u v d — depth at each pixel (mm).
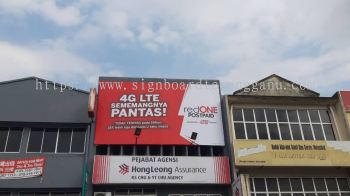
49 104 19672
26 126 19312
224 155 19297
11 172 17984
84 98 20062
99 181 17672
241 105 20906
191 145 19438
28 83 20016
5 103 19359
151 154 19141
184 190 18531
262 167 18891
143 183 17922
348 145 19547
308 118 21188
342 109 20938
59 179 18062
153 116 19891
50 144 19094
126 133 19281
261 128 20422
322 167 19250
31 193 17969
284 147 19047
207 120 20203
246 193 16750
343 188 19453
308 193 19047
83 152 18969
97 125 19328
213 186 18688
